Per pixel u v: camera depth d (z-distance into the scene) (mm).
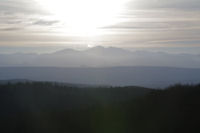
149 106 15477
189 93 15516
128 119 15039
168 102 15148
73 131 15531
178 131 12945
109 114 15875
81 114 17031
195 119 13172
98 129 15305
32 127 16484
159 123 13773
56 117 17516
